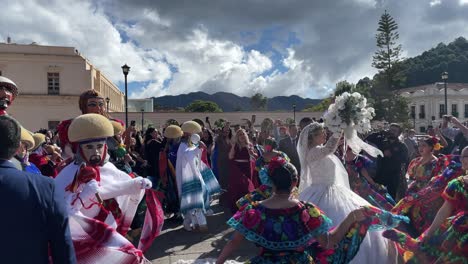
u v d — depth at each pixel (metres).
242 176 7.42
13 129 2.20
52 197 2.21
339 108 4.42
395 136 7.25
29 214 2.09
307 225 2.77
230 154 7.56
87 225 3.26
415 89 67.12
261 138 10.66
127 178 3.79
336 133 4.37
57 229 2.18
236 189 7.41
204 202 7.06
